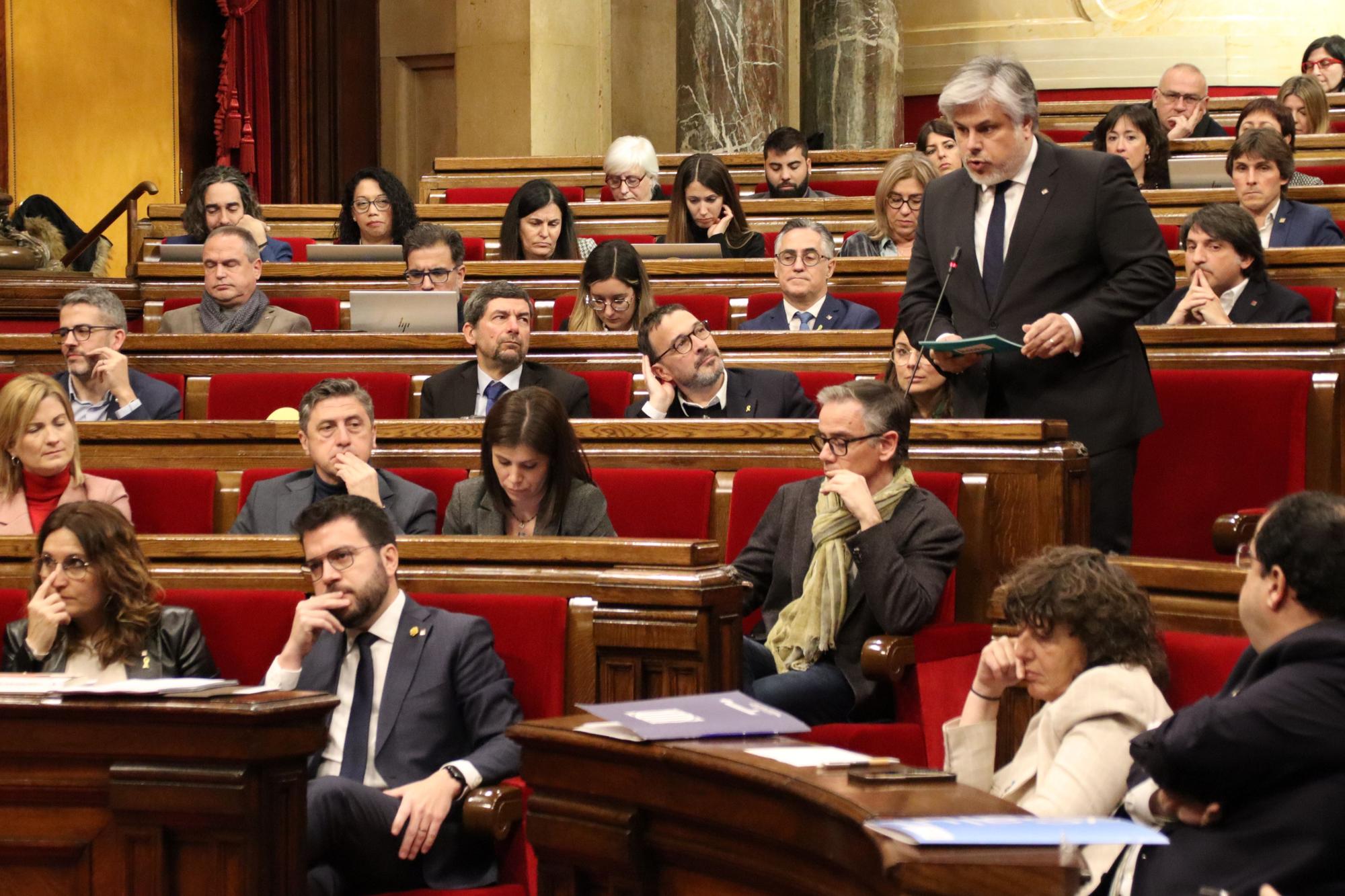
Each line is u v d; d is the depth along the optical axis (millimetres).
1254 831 2627
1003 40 16406
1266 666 2693
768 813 2760
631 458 5543
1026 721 3859
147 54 15859
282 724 3295
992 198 5062
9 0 14188
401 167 18219
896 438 4695
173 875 3326
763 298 8156
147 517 5707
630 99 17000
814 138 12805
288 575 4492
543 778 3256
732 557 5238
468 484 5129
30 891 3432
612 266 7379
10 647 4238
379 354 7281
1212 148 10680
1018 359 4977
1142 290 4793
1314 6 15883
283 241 10258
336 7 17797
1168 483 5730
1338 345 5809
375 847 3734
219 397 7051
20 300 9828
